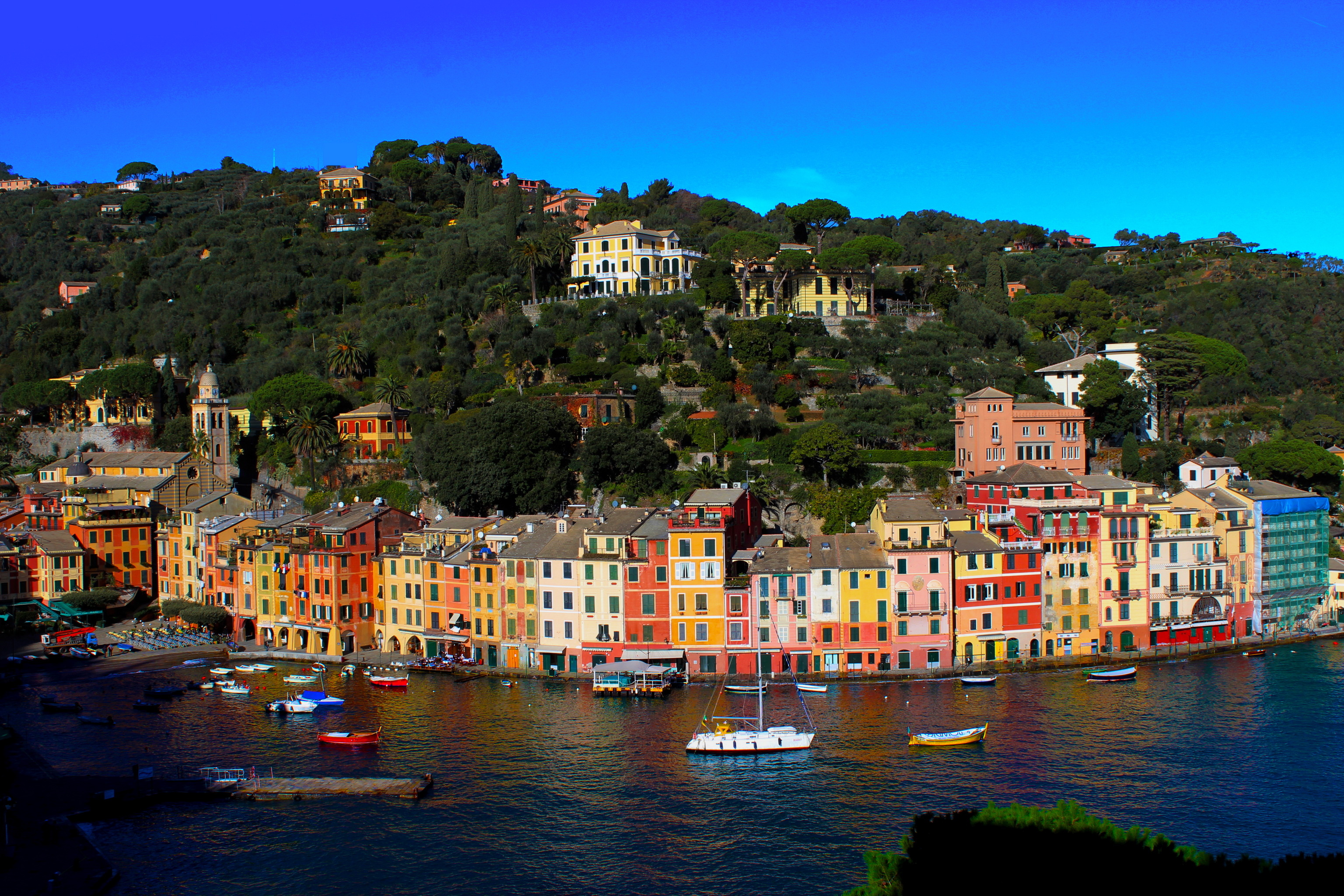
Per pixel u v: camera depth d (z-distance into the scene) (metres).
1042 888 60.53
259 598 176.12
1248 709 130.25
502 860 96.06
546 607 153.38
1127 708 131.00
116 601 195.50
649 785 110.81
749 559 152.62
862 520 185.38
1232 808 101.75
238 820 105.56
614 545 150.50
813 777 111.56
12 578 195.88
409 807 107.56
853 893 65.81
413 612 165.12
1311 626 172.12
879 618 147.62
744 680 145.12
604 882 91.62
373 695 145.00
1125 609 157.50
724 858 94.75
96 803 107.31
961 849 65.19
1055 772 111.00
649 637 149.12
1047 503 156.50
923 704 134.12
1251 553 166.25
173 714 138.62
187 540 198.25
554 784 111.75
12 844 99.81
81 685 154.12
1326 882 58.16
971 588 150.75
